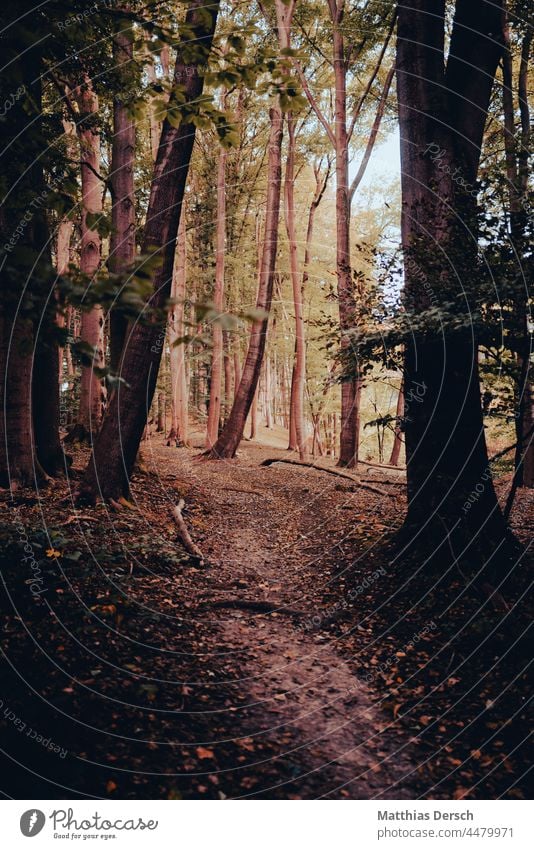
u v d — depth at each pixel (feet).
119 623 14.38
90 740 10.30
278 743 11.27
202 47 10.84
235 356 87.45
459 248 16.48
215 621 16.40
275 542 26.68
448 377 19.33
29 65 11.79
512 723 11.68
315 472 50.21
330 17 53.62
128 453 25.30
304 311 74.02
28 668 11.61
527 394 17.90
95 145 35.99
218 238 57.36
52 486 25.70
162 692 12.10
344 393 53.11
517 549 18.72
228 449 55.26
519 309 15.19
